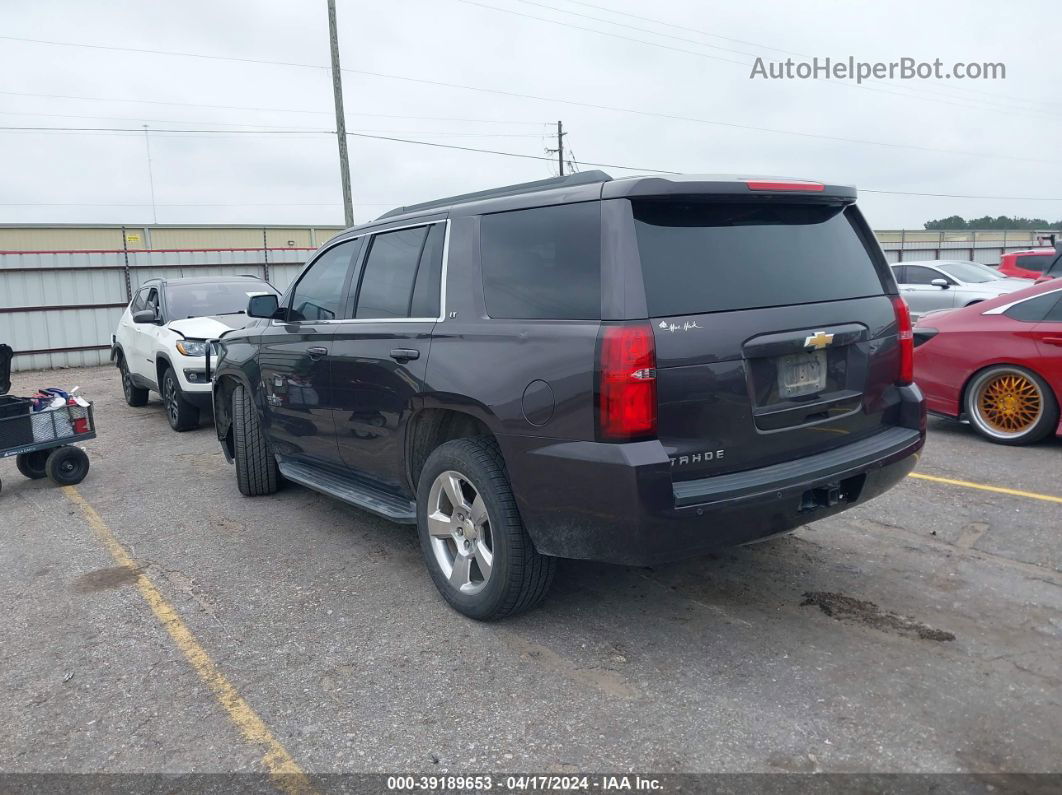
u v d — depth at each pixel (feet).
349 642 12.11
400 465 13.79
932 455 21.25
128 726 10.18
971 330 22.45
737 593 13.23
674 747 9.23
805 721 9.61
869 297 12.28
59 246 104.63
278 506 19.34
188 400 28.32
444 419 13.32
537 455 10.71
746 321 10.53
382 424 13.87
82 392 42.45
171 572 15.33
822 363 11.43
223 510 19.22
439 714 10.11
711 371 10.20
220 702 10.63
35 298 55.72
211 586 14.53
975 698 9.93
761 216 11.42
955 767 8.68
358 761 9.25
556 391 10.43
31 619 13.48
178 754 9.55
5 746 9.86
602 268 10.24
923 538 15.35
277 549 16.30
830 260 11.98
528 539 11.59
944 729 9.34
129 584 14.83
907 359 12.80
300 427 16.74
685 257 10.50
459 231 12.72
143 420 32.73
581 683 10.68
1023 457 20.72
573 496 10.40
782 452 11.00
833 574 13.82
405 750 9.41
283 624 12.84
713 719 9.73
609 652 11.45
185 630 12.78
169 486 21.80
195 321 29.81
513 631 12.21
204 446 26.96
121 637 12.64
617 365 9.80
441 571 13.00
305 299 16.78
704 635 11.84
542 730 9.67
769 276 11.09
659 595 13.26
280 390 17.21
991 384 22.34
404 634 12.28
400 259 13.97
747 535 10.53
